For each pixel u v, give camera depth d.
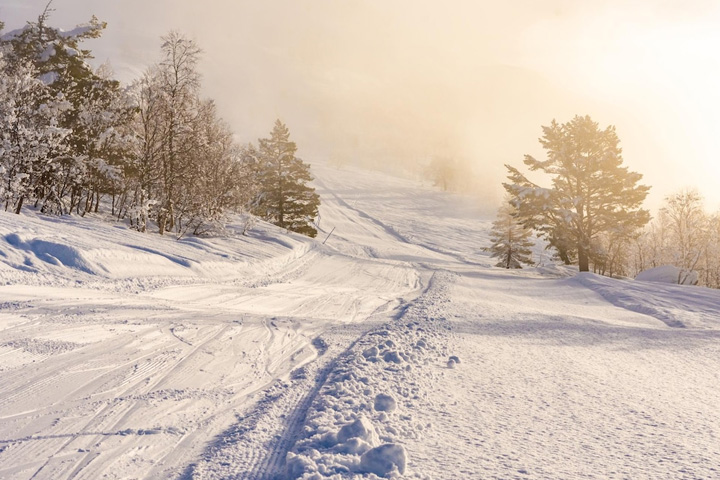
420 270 32.69
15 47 24.23
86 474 3.24
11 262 10.35
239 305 11.88
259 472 3.29
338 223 78.50
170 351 6.66
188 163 23.75
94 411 4.37
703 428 4.33
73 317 7.70
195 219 26.62
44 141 18.95
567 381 6.14
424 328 9.86
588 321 13.30
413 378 5.82
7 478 3.13
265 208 45.25
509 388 5.62
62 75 23.16
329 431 3.87
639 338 10.59
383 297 18.22
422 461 3.34
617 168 34.31
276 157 45.91
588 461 3.41
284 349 7.56
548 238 37.12
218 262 18.05
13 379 5.02
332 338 8.66
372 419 4.25
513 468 3.23
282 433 4.04
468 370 6.48
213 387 5.34
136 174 23.28
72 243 12.52
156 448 3.70
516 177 36.31
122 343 6.75
